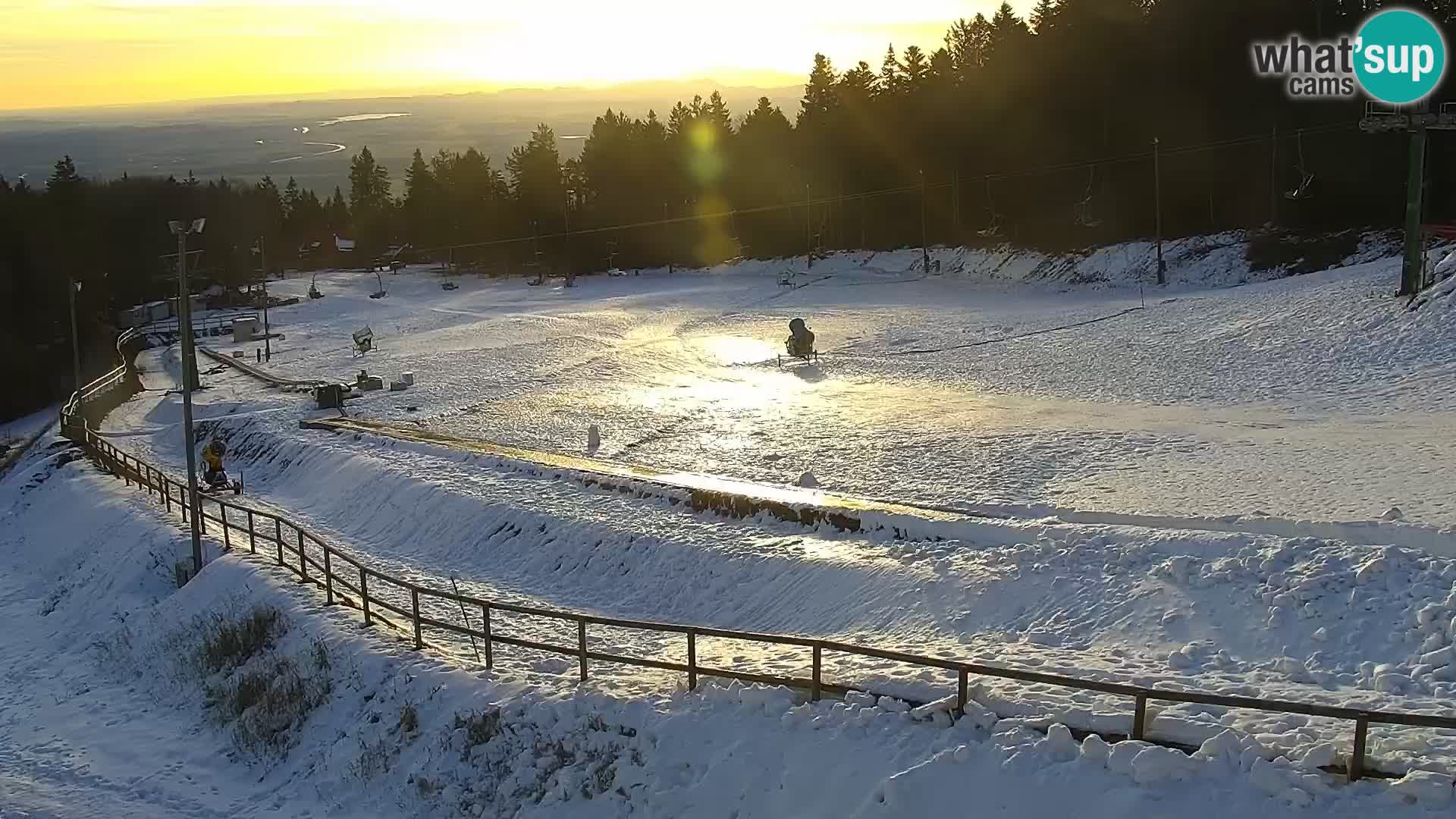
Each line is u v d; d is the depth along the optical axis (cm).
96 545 3102
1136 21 8481
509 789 1350
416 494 2991
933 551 1931
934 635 1669
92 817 1577
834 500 2314
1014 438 3012
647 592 2192
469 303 9594
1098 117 8362
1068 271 7544
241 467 4047
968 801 1044
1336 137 6906
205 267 12462
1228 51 7588
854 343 5650
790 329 5597
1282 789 934
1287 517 1842
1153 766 984
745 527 2309
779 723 1230
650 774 1259
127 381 6044
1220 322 4619
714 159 11925
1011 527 1916
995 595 1706
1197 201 7625
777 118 12150
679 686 1388
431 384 5241
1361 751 932
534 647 1557
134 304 11719
